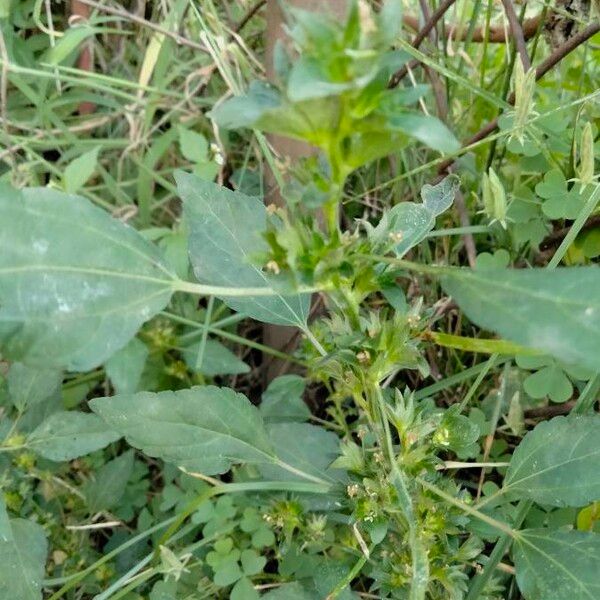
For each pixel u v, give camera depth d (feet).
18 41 1.10
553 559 0.57
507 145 0.80
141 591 0.79
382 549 0.61
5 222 0.43
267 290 0.49
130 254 0.47
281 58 0.37
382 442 0.56
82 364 0.45
